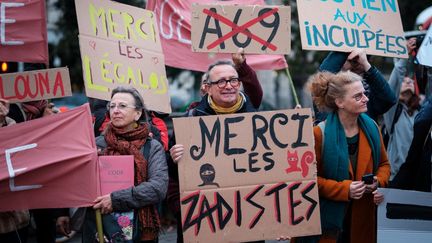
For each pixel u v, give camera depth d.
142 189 5.10
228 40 5.93
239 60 6.06
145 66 7.02
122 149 5.29
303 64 22.39
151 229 5.30
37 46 6.70
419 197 5.35
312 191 5.32
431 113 6.12
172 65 8.12
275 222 5.28
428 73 7.45
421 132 6.14
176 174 5.69
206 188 5.23
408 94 8.38
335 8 6.48
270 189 5.30
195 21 5.89
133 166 5.21
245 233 5.25
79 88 18.88
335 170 5.38
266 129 5.34
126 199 5.08
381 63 20.00
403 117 8.12
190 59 8.18
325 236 5.47
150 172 5.25
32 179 5.22
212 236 5.21
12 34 6.66
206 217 5.21
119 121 5.34
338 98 5.42
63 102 18.67
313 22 6.39
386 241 5.34
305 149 5.36
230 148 5.29
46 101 7.10
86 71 6.58
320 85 5.53
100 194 5.19
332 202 5.41
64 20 17.86
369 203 5.57
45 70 6.41
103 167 5.22
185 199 5.21
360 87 5.39
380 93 6.15
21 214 6.06
